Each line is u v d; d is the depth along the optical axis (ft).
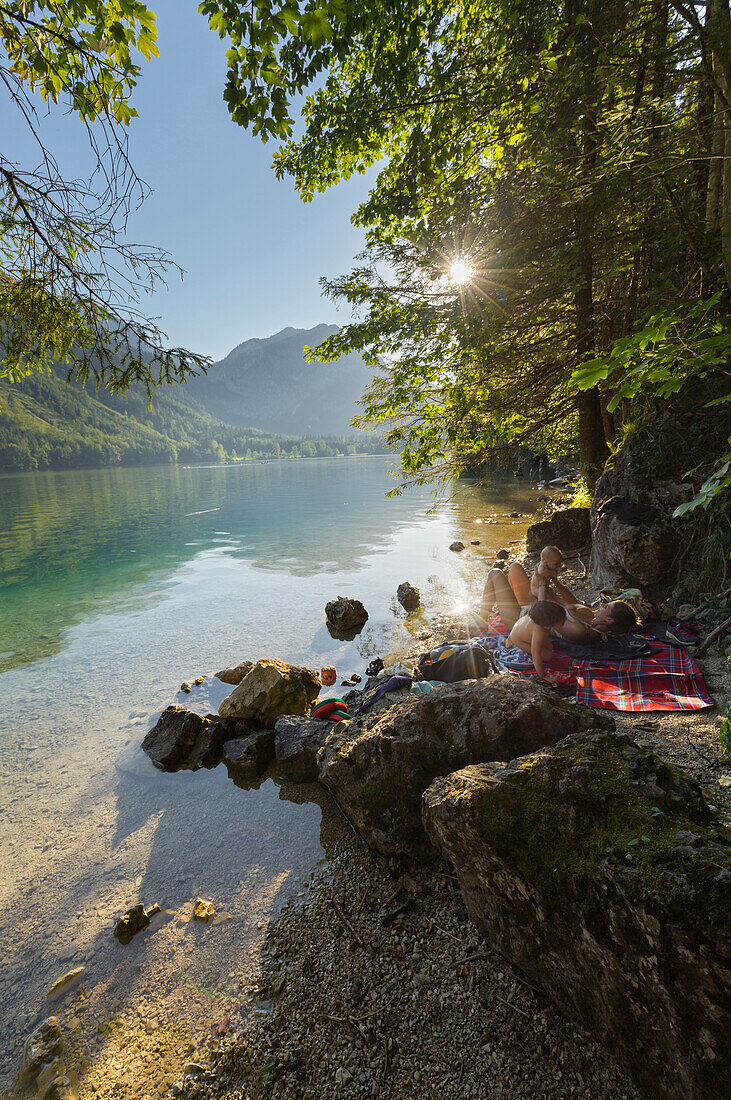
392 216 23.57
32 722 16.65
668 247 20.12
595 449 31.09
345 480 146.20
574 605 18.01
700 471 20.48
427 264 23.26
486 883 7.07
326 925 8.72
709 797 8.81
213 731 14.52
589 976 5.92
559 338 26.76
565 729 8.97
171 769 13.92
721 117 15.19
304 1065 6.63
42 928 9.09
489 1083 6.01
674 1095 5.11
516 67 17.52
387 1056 6.56
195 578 36.24
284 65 9.76
